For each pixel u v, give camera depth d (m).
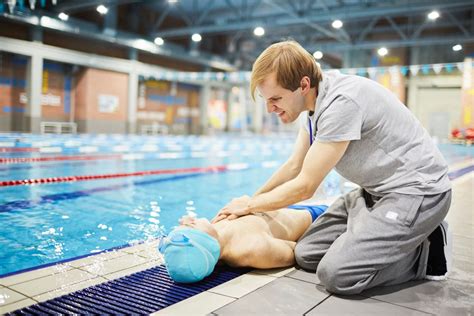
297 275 1.99
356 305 1.65
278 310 1.58
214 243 1.88
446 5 13.73
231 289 1.80
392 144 1.81
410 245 1.78
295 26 19.25
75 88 18.41
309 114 1.96
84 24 16.69
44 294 1.76
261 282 1.89
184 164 8.59
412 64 21.39
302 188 1.85
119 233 3.26
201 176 7.03
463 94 19.75
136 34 18.98
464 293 1.80
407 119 1.85
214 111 25.66
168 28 21.48
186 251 1.79
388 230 1.75
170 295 1.75
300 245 2.07
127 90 19.81
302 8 15.95
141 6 19.31
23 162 7.71
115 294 1.75
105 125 19.00
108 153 10.08
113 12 17.64
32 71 15.73
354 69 20.41
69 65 17.95
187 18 18.36
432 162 1.84
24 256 2.63
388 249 1.74
